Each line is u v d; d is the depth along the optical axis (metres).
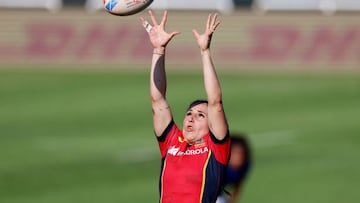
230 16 134.50
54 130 89.38
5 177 70.50
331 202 64.62
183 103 101.50
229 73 128.88
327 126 90.62
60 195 65.25
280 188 68.06
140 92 109.62
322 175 71.56
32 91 111.56
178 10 140.38
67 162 75.75
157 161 75.94
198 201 28.48
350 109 99.62
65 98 106.19
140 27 133.62
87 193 65.88
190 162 28.78
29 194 65.75
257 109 99.88
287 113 97.44
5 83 117.75
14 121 94.06
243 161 31.62
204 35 29.30
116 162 75.62
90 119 94.62
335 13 135.12
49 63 133.62
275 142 83.94
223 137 28.58
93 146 82.25
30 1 139.38
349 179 70.50
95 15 134.38
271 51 133.50
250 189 67.56
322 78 124.81
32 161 76.19
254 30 134.00
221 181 28.78
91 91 110.94
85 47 133.75
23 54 134.12
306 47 133.25
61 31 134.62
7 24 134.88
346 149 81.06
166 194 28.97
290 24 134.12
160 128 30.41
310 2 140.62
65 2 142.75
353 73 130.88
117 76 123.88
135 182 68.88
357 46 133.00
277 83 119.19
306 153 79.50
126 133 87.56
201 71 128.88
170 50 132.12
